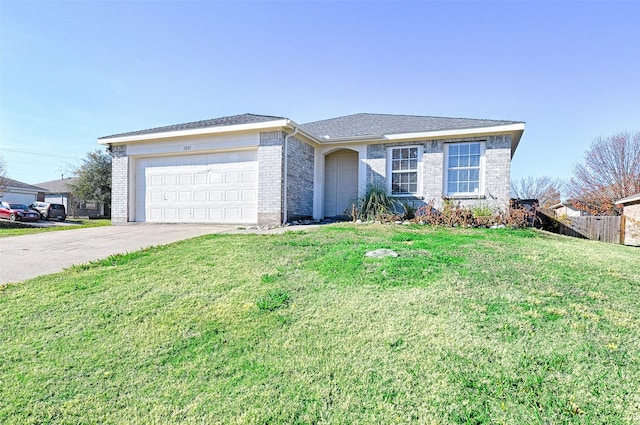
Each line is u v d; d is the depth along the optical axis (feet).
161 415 6.86
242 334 9.80
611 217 40.37
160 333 9.97
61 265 17.49
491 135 34.40
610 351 8.50
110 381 7.92
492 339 9.13
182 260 17.52
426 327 9.85
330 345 9.12
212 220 35.45
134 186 38.68
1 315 11.20
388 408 6.86
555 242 23.16
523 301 11.50
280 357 8.66
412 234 24.67
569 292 12.40
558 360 8.14
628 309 10.95
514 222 29.78
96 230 31.78
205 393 7.46
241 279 14.26
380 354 8.64
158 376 8.07
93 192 104.88
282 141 32.65
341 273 14.64
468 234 25.40
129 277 14.89
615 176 81.05
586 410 6.66
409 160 37.27
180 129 36.14
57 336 9.89
